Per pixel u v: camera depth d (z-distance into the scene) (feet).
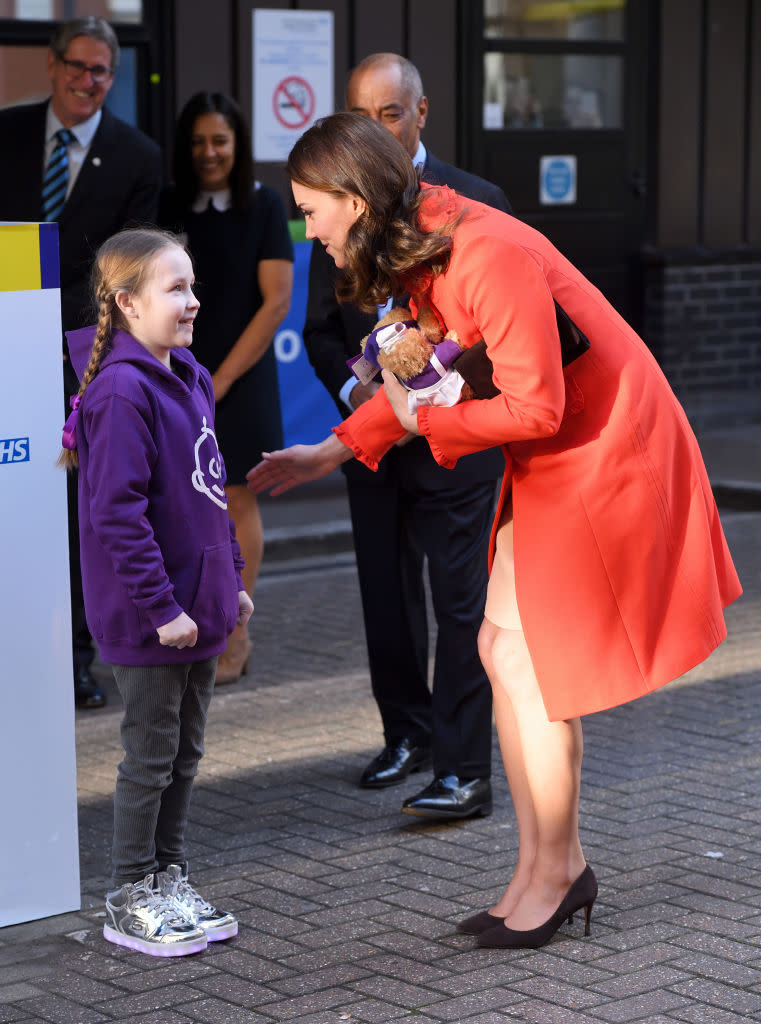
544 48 37.19
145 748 12.34
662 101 39.58
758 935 12.54
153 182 19.92
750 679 20.48
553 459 11.71
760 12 41.01
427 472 15.05
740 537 29.78
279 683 20.66
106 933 12.70
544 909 12.40
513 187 37.37
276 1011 11.34
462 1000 11.46
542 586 11.72
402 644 16.40
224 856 14.46
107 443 11.74
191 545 12.21
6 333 12.42
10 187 19.77
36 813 13.06
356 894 13.55
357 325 15.75
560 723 12.18
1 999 11.59
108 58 19.40
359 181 11.25
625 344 11.78
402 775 16.47
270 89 33.01
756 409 40.83
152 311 12.03
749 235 41.73
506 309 11.07
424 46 35.14
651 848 14.47
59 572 12.98
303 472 13.55
